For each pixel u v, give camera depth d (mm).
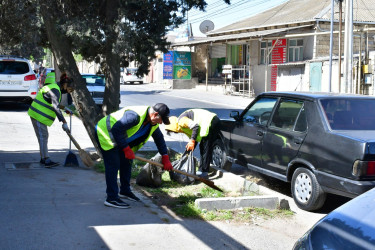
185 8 8969
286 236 4891
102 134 5203
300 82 24359
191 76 36969
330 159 5465
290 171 6246
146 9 8547
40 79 23219
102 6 8453
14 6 9969
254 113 7305
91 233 4484
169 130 7215
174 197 6125
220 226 5012
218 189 6230
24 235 4328
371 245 2348
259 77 28516
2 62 16375
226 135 7879
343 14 24422
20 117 14898
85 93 8070
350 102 6102
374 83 18156
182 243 4402
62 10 8125
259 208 5656
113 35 8031
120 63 9023
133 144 5527
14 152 8906
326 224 2695
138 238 4434
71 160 7660
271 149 6605
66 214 5020
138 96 28406
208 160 7086
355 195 5145
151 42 8641
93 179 6777
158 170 6566
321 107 5895
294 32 25188
